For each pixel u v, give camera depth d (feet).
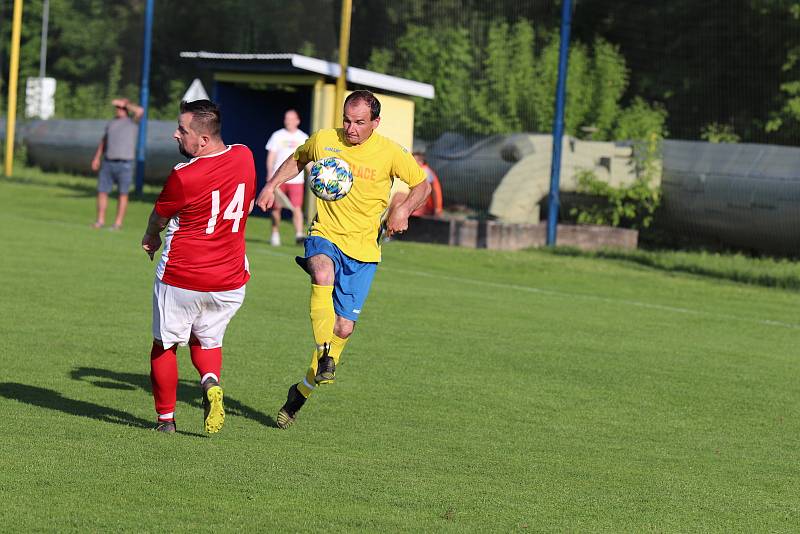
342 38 191.21
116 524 41.52
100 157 181.57
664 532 45.47
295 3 415.03
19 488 45.27
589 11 296.92
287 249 164.25
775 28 268.41
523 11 299.58
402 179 62.59
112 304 99.40
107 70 486.79
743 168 204.85
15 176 298.97
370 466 52.75
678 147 213.87
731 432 66.54
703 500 50.88
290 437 58.03
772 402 76.64
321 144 62.23
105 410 61.36
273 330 91.97
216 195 55.36
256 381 72.23
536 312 115.55
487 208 226.79
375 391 71.41
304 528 42.42
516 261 170.30
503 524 44.75
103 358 75.87
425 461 54.60
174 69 456.04
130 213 214.69
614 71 244.01
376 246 62.75
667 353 94.73
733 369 88.89
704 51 279.08
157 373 56.59
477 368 81.46
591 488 51.60
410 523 43.93
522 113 239.71
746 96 273.75
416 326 99.55
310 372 59.26
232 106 229.25
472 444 58.95
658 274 165.17
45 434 54.49
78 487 45.91
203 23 446.60
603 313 119.34
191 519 42.65
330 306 59.47
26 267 121.08
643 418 68.80
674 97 282.15
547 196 213.46
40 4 488.44
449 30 264.72
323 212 62.39
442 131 246.68
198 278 55.67
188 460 51.39
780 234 199.93
